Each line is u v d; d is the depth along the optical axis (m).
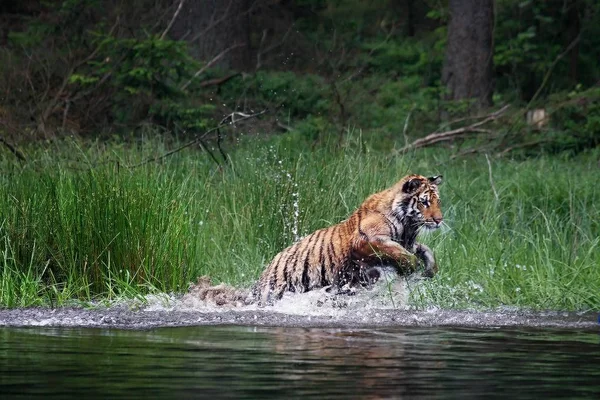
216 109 26.95
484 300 13.71
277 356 8.77
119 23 27.44
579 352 9.40
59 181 14.16
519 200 18.45
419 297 13.12
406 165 18.02
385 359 8.72
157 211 13.80
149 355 8.76
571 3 37.72
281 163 16.45
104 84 25.69
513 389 7.46
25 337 9.77
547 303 13.64
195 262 14.16
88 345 9.29
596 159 25.55
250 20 38.00
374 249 12.97
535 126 27.67
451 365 8.49
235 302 12.70
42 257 13.60
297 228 15.17
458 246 15.52
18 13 34.12
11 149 18.55
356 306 12.71
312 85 30.91
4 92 24.80
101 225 13.46
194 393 7.12
